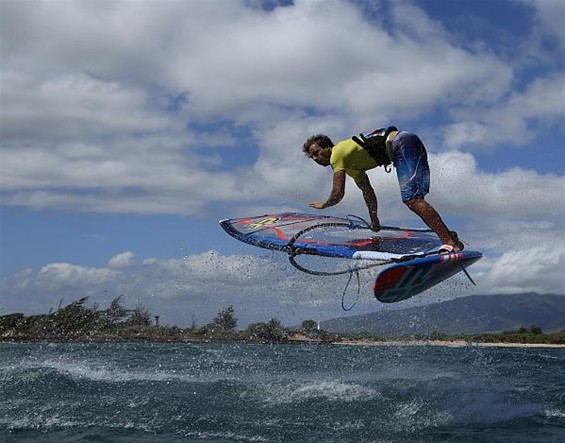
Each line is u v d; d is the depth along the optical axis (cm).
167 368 1280
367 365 1495
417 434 720
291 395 907
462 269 773
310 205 809
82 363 1366
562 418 824
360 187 852
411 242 882
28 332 3450
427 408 842
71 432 716
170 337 3722
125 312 3628
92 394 917
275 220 995
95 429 730
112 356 1725
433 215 759
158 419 772
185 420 765
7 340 3322
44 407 832
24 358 1590
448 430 739
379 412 816
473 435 721
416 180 765
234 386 978
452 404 877
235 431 720
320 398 887
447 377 1207
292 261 861
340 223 969
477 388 1038
